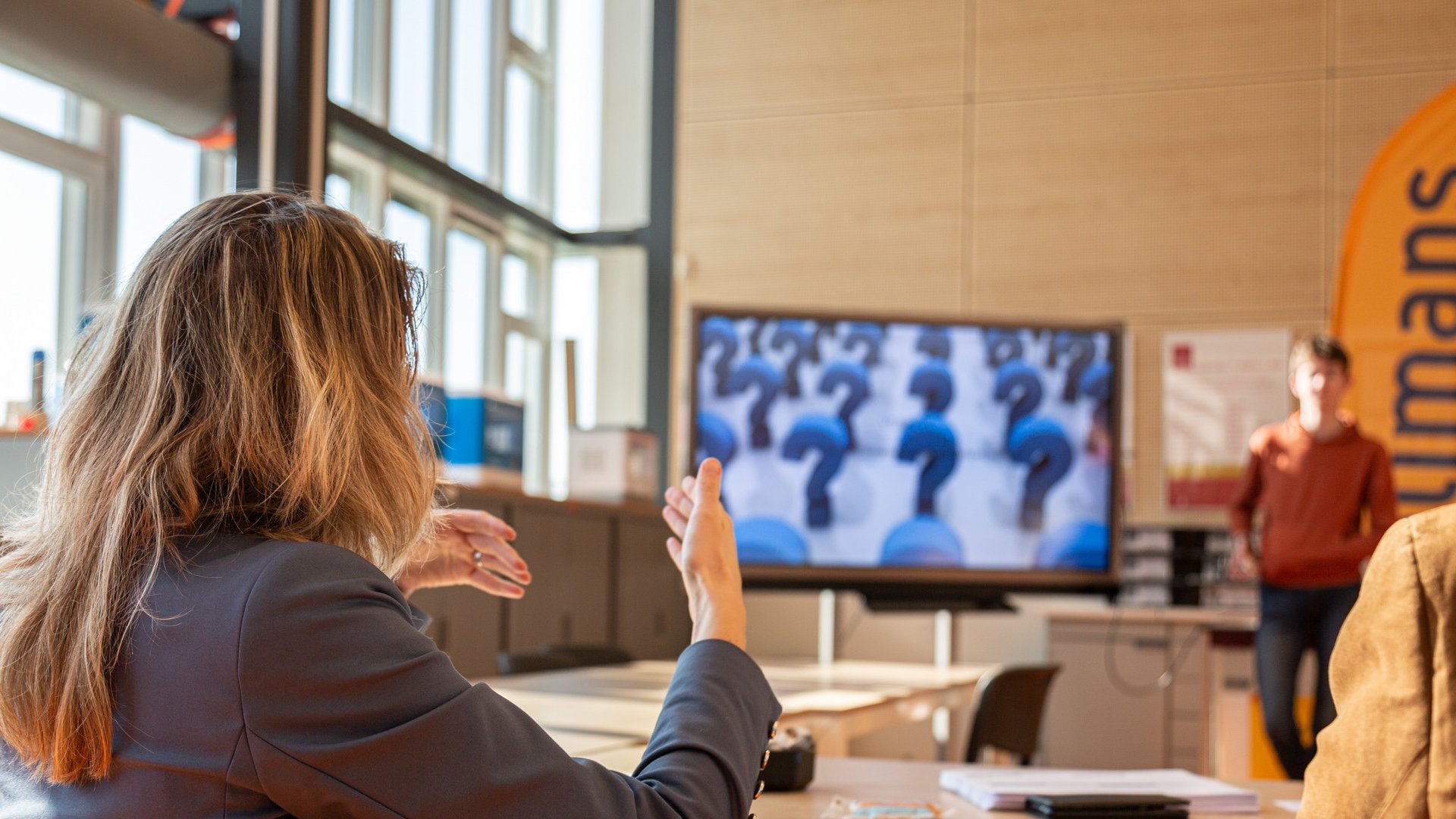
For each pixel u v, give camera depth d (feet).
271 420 2.58
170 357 2.63
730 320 15.79
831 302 20.54
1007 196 20.12
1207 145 19.44
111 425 2.64
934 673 11.88
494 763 2.42
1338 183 18.90
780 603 19.88
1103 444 16.14
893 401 15.94
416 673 2.42
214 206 2.82
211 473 2.59
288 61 11.22
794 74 21.01
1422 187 18.58
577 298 20.04
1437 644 2.87
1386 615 2.95
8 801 2.52
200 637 2.36
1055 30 20.15
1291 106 19.17
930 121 20.51
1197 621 16.71
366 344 2.76
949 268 20.22
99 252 15.12
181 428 2.59
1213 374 19.08
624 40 20.44
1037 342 16.16
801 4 21.03
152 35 10.38
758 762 3.00
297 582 2.40
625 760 5.02
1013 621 19.12
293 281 2.68
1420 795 2.81
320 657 2.34
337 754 2.30
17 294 14.64
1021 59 20.25
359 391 2.71
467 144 18.92
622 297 19.88
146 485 2.52
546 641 14.08
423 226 17.51
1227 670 16.88
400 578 4.36
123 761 2.39
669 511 3.58
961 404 16.02
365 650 2.38
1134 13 19.86
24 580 2.59
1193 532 17.95
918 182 20.44
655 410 19.49
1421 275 18.52
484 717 2.47
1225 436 18.95
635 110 20.24
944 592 15.85
